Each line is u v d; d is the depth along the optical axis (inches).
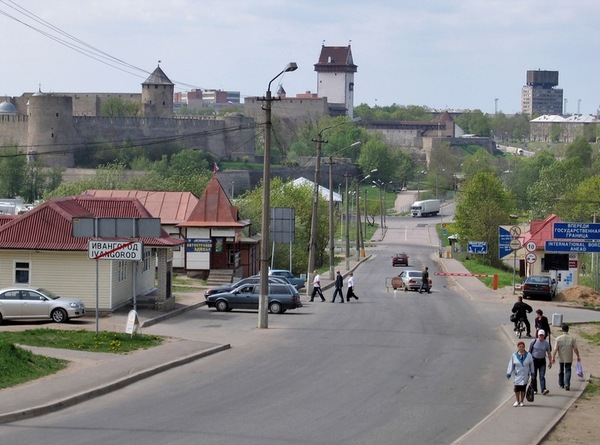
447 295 2778.1
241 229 2955.2
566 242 2802.7
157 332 1611.7
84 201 2064.5
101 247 1457.9
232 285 2199.8
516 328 1651.1
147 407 965.8
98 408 956.6
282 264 3590.1
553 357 1147.9
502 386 1159.0
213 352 1393.9
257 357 1357.0
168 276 2007.9
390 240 6702.8
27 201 6850.4
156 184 4618.6
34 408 915.4
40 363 1149.1
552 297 2659.9
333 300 2448.3
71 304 1678.2
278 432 855.7
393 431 879.1
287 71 1754.4
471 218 4795.8
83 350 1314.0
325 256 4751.5
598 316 2171.5
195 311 2038.6
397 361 1348.4
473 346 1547.7
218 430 856.3
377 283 3383.4
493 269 4220.0
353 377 1194.0
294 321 1897.1
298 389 1094.4
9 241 1807.3
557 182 6284.5
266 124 1788.9
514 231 2758.4
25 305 1662.2
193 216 2915.8
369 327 1811.0
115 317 1765.5
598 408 1030.4
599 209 5068.9
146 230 1609.3
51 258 1806.1
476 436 861.8
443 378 1207.6
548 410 1002.1
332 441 826.2
